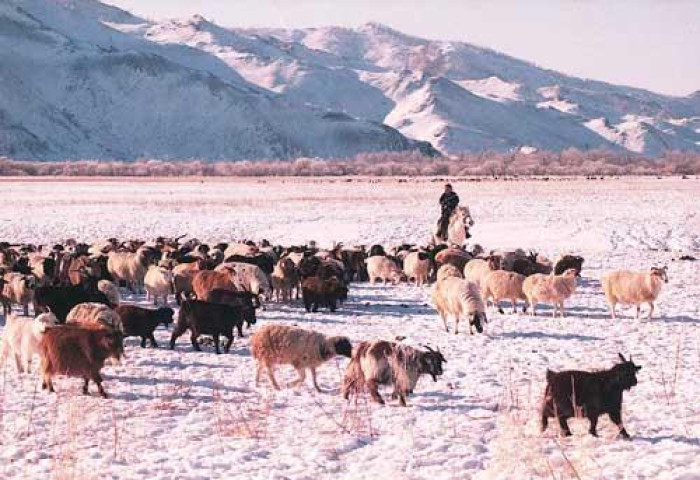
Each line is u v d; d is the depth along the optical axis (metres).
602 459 9.72
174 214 51.47
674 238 37.66
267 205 58.62
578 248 35.09
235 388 13.41
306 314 20.64
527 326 18.78
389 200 63.69
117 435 10.88
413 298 23.42
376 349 12.48
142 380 13.95
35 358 15.32
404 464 9.76
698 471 9.02
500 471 9.31
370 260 26.66
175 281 21.41
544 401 10.70
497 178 108.12
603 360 15.11
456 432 10.99
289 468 9.74
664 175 126.31
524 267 24.81
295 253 26.53
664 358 15.30
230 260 23.77
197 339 16.89
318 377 14.18
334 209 55.12
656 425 11.13
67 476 9.11
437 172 138.25
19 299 20.03
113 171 131.88
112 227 44.34
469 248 34.94
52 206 58.34
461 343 16.86
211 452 10.30
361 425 11.34
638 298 19.34
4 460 9.98
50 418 11.69
